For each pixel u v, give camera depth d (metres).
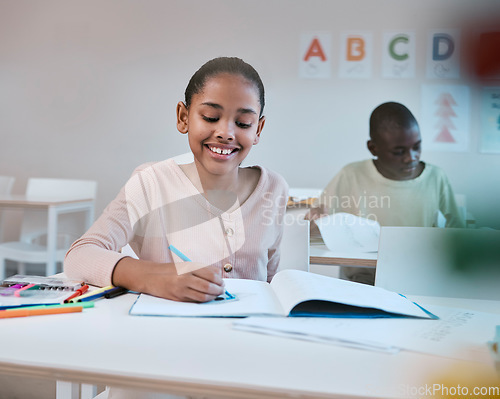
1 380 1.46
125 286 0.77
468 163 2.14
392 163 1.59
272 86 3.29
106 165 3.54
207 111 0.99
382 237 0.96
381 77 3.09
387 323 0.62
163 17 3.42
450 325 0.62
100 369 0.46
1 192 3.21
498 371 0.47
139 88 3.47
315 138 3.27
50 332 0.57
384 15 3.07
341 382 0.44
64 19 3.52
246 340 0.56
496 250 0.81
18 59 3.59
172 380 0.44
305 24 3.23
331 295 0.67
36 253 2.62
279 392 0.42
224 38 3.34
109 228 0.95
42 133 3.59
